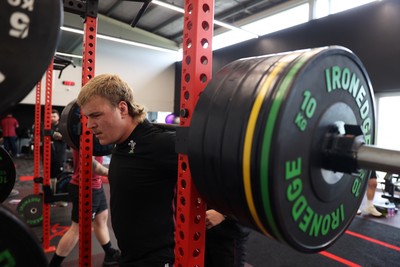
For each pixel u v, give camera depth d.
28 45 0.47
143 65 11.40
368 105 0.71
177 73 11.95
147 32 11.34
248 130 0.52
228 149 0.55
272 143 0.49
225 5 8.45
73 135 1.72
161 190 1.19
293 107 0.51
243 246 1.48
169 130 1.26
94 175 2.62
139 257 1.20
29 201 3.54
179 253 0.85
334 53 0.57
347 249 3.23
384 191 5.06
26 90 0.48
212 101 0.62
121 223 1.23
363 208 4.64
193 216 0.81
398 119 5.67
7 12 0.46
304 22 7.15
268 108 0.51
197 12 0.79
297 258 3.02
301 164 0.54
